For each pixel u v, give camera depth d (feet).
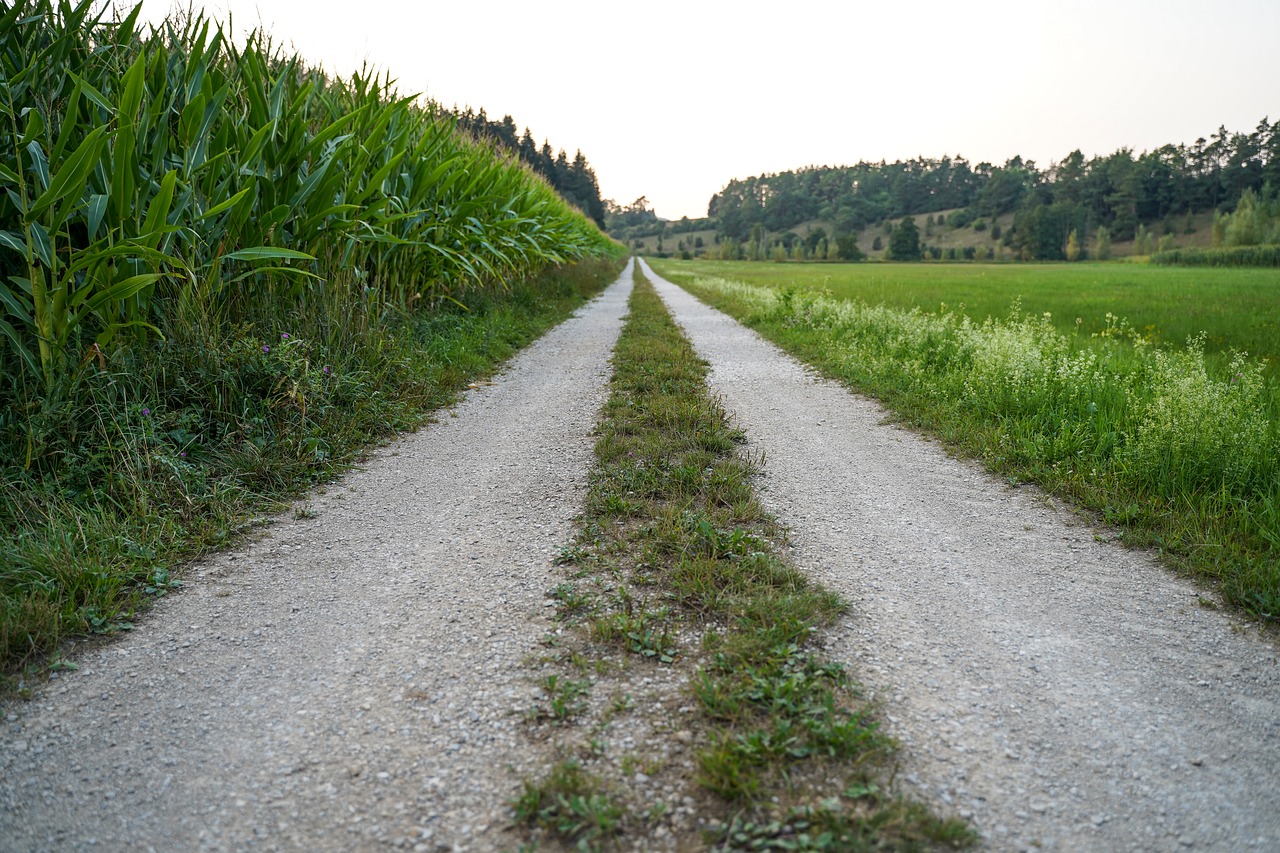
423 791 7.02
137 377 16.08
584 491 15.38
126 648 9.67
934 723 7.96
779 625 9.69
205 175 18.28
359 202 24.30
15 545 11.68
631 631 9.63
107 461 14.42
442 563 12.14
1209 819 6.65
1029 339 25.95
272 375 18.11
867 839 6.32
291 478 15.90
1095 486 15.14
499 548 12.67
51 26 16.52
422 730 7.91
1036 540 13.08
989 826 6.56
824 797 6.85
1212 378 21.11
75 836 6.55
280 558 12.45
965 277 145.79
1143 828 6.55
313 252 23.63
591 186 342.64
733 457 17.71
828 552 12.45
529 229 51.19
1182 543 12.51
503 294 47.26
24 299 14.53
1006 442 18.13
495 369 29.99
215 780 7.23
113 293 14.58
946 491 15.67
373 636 9.88
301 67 26.55
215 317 18.62
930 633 9.86
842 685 8.55
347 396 20.36
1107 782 7.11
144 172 16.98
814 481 16.24
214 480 14.90
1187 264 255.70
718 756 7.16
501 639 9.71
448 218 34.47
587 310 58.34
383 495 15.51
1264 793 6.98
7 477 13.35
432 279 34.78
